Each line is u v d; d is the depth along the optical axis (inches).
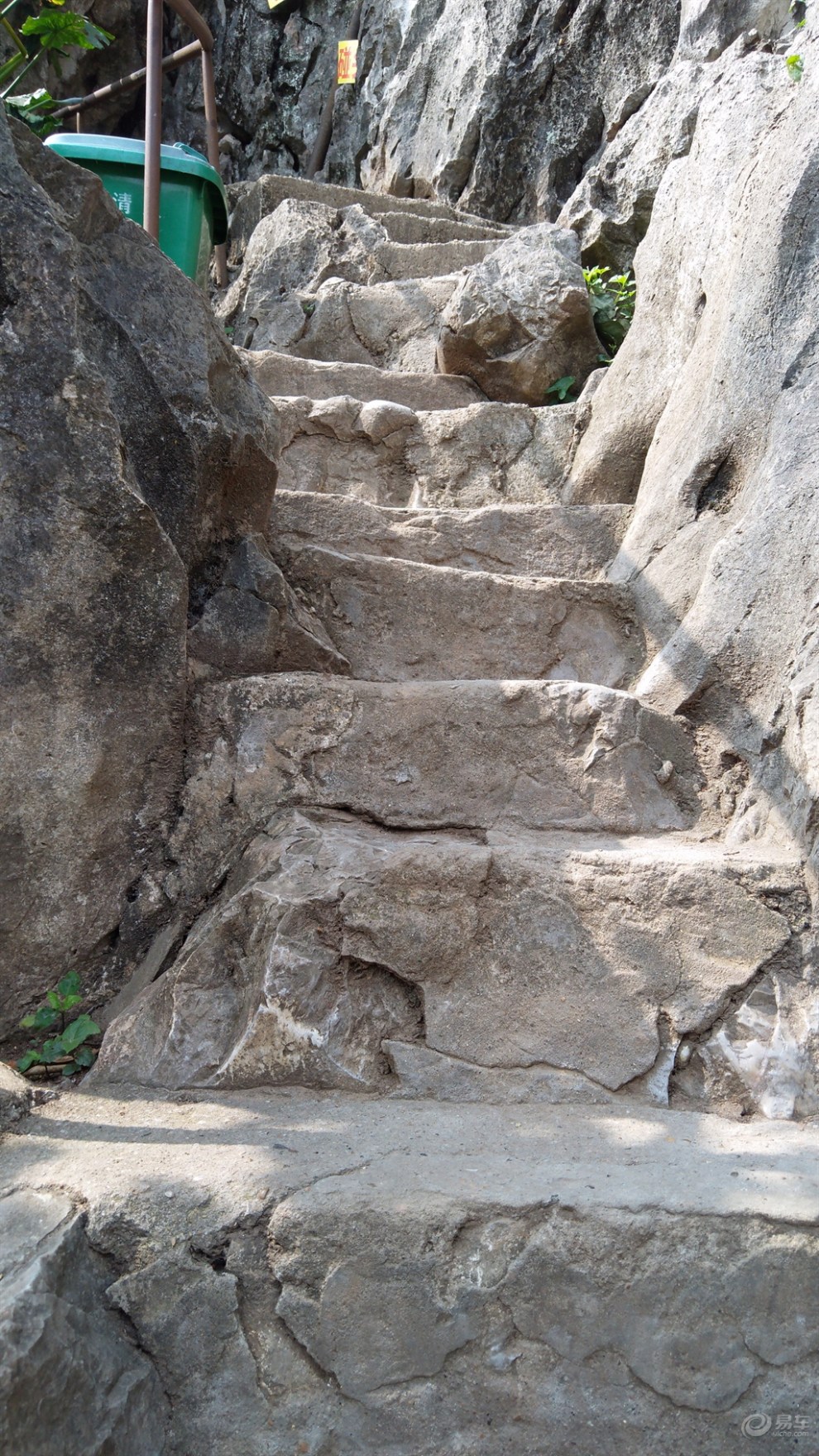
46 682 76.2
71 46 261.9
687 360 117.3
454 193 222.1
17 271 74.7
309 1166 59.9
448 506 132.5
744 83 118.3
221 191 160.2
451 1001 72.6
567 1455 55.4
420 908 73.6
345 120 264.7
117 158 151.2
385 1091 69.9
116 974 79.6
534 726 89.4
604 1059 70.7
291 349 167.2
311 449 133.2
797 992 73.1
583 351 148.9
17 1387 47.3
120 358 82.3
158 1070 71.1
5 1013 76.0
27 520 74.8
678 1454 55.3
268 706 85.7
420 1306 55.9
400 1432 55.6
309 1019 70.9
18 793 75.4
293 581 103.7
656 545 108.7
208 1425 55.8
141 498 78.5
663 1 189.2
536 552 119.0
